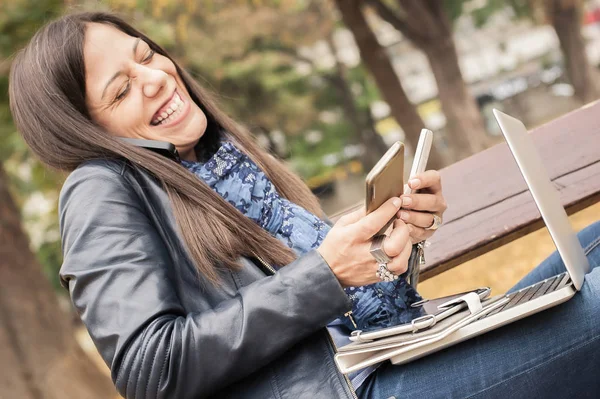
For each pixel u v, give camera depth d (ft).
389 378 5.18
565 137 7.83
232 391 5.14
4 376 19.36
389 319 5.78
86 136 5.71
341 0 41.93
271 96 66.03
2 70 23.16
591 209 12.00
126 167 5.65
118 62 6.00
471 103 45.98
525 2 62.08
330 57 73.41
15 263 21.07
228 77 61.26
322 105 72.54
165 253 5.25
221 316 4.83
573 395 4.98
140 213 5.34
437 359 5.08
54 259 41.09
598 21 71.15
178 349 4.72
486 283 10.78
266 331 4.81
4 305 20.30
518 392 4.95
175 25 36.78
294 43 59.77
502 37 86.69
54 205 37.17
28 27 23.11
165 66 6.45
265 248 5.55
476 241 7.18
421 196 5.62
